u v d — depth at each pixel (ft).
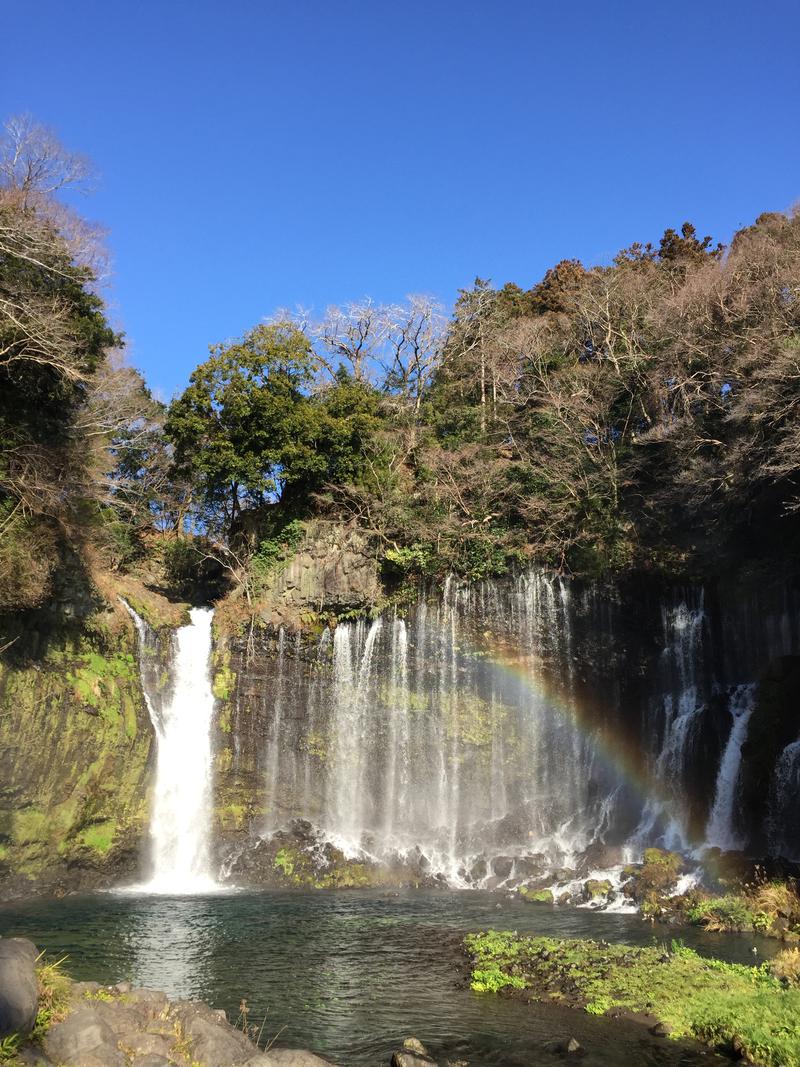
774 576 113.19
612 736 122.93
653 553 125.49
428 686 126.11
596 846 108.58
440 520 132.05
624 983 53.47
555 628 126.21
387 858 112.47
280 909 85.56
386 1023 48.08
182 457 145.28
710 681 117.80
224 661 121.29
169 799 111.96
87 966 60.29
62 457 106.83
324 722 123.03
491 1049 43.80
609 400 146.00
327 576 126.72
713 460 122.11
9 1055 30.42
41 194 104.99
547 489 136.05
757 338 116.37
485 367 173.88
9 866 92.12
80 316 108.47
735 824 103.19
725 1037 43.68
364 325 184.65
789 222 146.20
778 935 67.15
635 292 155.74
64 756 97.86
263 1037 45.32
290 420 135.95
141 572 150.30
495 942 65.57
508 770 124.06
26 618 95.55
